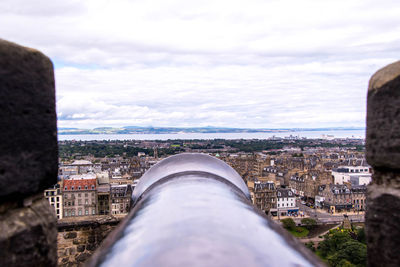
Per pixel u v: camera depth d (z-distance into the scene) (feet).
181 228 7.56
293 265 6.72
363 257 134.21
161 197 11.05
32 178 8.65
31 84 8.56
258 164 478.59
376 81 10.68
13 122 8.18
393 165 10.37
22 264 8.21
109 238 8.98
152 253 6.62
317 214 287.69
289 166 513.86
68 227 39.86
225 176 16.81
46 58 9.04
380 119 10.59
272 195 283.18
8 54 8.04
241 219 8.60
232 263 6.08
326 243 168.35
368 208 11.28
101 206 236.63
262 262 6.42
